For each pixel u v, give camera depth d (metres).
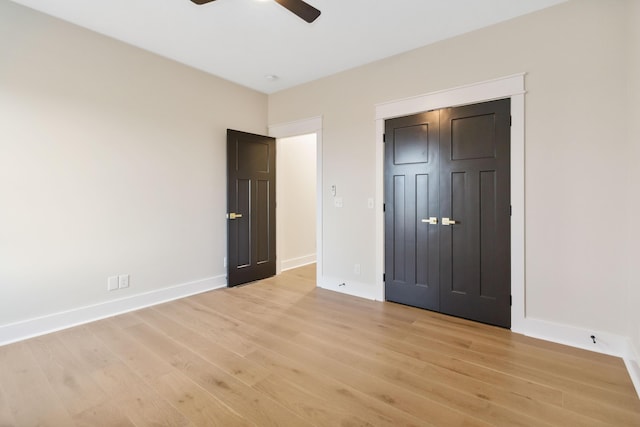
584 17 2.25
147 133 3.15
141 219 3.12
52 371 1.98
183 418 1.57
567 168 2.33
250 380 1.90
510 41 2.55
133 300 3.07
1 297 2.34
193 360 2.12
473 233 2.79
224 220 3.90
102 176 2.85
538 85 2.43
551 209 2.40
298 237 5.06
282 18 2.57
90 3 2.37
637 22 1.94
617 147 2.15
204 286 3.70
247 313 2.99
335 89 3.68
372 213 3.41
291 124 4.15
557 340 2.39
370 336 2.50
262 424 1.53
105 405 1.67
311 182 5.30
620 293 2.16
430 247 3.04
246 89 4.13
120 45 2.94
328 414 1.60
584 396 1.73
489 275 2.71
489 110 2.67
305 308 3.14
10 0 2.34
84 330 2.59
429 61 2.97
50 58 2.54
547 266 2.42
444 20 2.57
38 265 2.50
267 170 4.30
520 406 1.66
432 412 1.61
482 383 1.86
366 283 3.48
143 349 2.27
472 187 2.78
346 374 1.96
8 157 2.36
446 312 2.96
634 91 2.00
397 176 3.22
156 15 2.53
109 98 2.88
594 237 2.24
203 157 3.66
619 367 2.02
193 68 3.53
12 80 2.37
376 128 3.33
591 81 2.23
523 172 2.50
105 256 2.88
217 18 2.58
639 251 1.91
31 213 2.46
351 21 2.59
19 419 1.56
